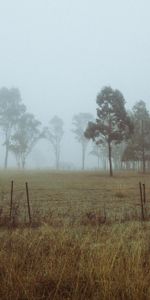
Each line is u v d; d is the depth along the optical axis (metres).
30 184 27.98
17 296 5.21
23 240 8.00
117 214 12.93
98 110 47.56
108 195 19.88
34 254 6.97
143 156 53.38
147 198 18.67
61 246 7.54
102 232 9.23
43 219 11.20
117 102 46.81
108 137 46.81
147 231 9.72
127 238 8.67
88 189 23.61
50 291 5.50
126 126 47.50
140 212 13.41
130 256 6.70
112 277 5.63
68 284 5.67
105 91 47.34
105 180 34.00
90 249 7.20
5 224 10.80
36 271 6.07
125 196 19.44
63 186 26.09
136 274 5.66
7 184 27.66
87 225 10.52
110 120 46.88
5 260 6.43
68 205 15.48
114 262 6.24
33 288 5.46
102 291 5.21
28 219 11.64
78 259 6.70
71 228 9.98
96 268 5.94
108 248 6.97
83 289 5.46
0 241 7.94
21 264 6.36
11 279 5.61
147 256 6.93
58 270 6.00
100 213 12.38
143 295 5.12
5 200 17.31
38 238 8.15
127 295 5.18
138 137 54.03
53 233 8.80
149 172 52.78
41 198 18.16
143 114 55.09
